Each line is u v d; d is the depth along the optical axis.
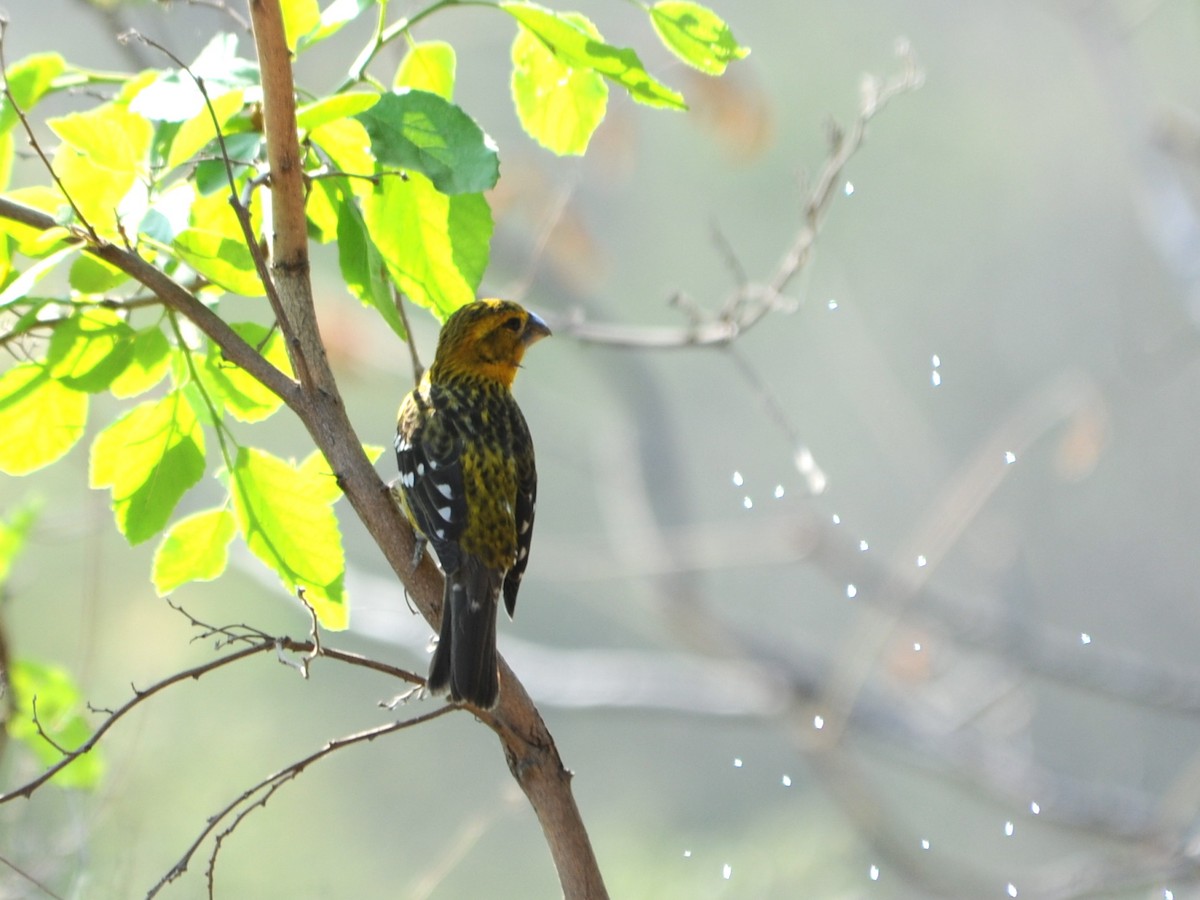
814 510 17.30
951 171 23.55
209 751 15.49
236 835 14.37
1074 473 16.98
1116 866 15.25
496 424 6.34
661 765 19.92
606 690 17.75
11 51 16.67
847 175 22.92
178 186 5.05
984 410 23.38
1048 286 23.47
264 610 16.75
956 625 16.67
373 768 16.88
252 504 5.19
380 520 4.70
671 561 17.05
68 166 4.96
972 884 15.31
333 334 13.28
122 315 5.27
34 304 5.03
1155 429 22.67
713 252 21.16
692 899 17.08
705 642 17.14
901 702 16.95
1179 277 15.91
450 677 4.78
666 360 21.64
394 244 5.31
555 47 5.31
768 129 12.62
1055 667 16.45
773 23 22.67
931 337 23.36
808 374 21.83
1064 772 21.02
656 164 20.98
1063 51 23.33
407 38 5.63
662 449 17.64
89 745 4.36
